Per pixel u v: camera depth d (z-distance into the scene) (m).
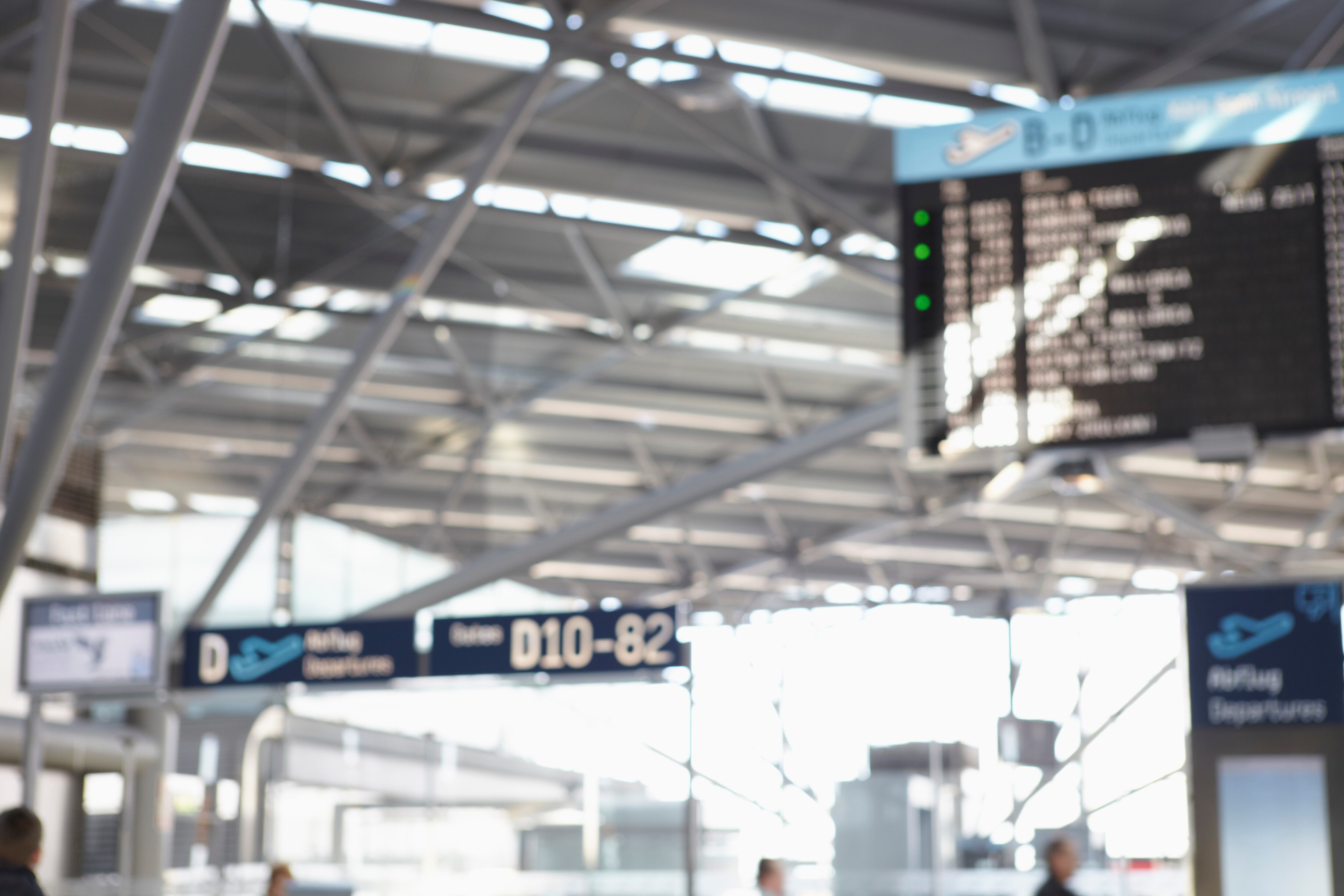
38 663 19.84
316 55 20.44
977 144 13.67
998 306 13.33
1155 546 46.62
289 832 29.97
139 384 30.44
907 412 13.35
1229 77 20.06
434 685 18.95
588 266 26.23
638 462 38.25
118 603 19.59
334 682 19.17
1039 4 18.73
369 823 32.12
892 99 20.58
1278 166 13.00
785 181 21.38
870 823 27.42
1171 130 13.28
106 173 22.95
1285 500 41.66
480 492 39.19
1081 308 13.13
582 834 28.78
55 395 18.70
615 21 19.22
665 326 29.00
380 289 27.55
